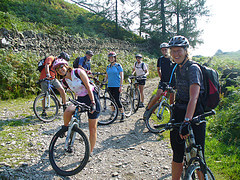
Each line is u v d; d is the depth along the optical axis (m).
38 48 11.53
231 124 4.27
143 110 6.86
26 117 5.59
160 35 27.45
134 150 3.91
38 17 16.00
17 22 12.18
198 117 1.93
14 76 7.93
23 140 4.14
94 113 3.38
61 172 3.00
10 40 9.94
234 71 6.88
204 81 2.12
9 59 8.40
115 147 4.05
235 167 3.07
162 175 3.06
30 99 7.72
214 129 4.38
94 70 11.75
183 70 2.18
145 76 6.88
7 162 3.25
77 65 6.30
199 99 2.09
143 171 3.19
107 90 5.61
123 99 6.37
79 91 3.39
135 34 29.02
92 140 3.40
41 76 5.43
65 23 18.59
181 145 2.30
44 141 4.15
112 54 5.47
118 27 26.84
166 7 27.44
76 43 14.85
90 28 21.67
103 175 3.08
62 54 5.45
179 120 2.28
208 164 3.23
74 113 3.28
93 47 16.02
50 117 5.53
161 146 4.05
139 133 4.76
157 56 25.28
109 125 5.32
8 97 7.45
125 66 14.38
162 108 4.87
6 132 4.48
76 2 26.05
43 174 3.03
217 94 2.13
